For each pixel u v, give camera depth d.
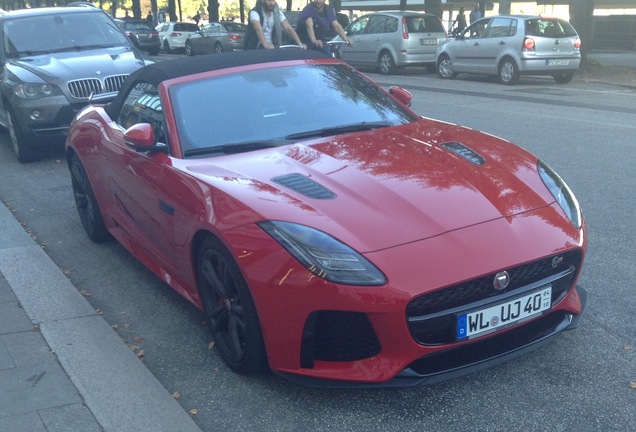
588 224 6.05
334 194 3.60
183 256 4.11
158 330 4.45
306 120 4.62
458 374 3.32
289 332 3.34
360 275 3.17
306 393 3.60
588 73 19.64
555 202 3.79
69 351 4.08
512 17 17.52
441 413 3.38
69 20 10.58
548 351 3.91
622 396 3.46
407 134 4.48
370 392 3.58
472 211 3.51
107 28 10.67
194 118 4.53
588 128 10.44
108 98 6.48
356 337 3.27
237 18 82.62
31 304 4.75
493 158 4.12
